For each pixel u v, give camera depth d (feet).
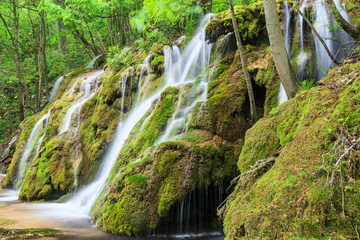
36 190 26.05
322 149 8.59
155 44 30.99
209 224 16.37
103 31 51.24
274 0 15.06
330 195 7.29
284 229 7.52
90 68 44.65
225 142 17.37
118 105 28.78
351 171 7.41
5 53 62.08
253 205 9.00
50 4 34.42
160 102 22.67
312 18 21.54
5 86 57.88
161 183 15.88
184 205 15.81
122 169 18.07
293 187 8.21
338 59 20.17
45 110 40.45
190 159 16.01
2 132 53.52
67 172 26.45
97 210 17.76
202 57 26.58
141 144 20.97
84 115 30.71
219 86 20.10
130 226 15.16
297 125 11.41
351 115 8.43
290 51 20.97
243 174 12.17
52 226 17.04
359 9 21.88
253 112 17.38
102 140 27.12
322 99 10.46
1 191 31.53
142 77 29.81
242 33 22.03
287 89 15.26
